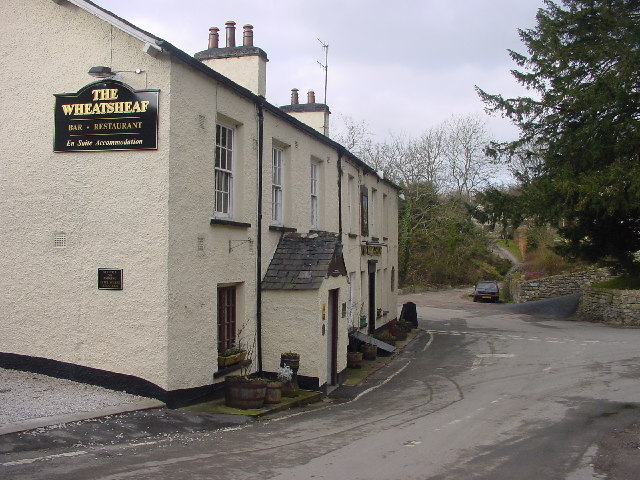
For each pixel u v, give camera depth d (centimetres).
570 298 3550
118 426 839
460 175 5288
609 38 2338
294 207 1494
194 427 902
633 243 2809
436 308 3812
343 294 1487
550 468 741
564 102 2506
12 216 1062
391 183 2664
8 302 1062
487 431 944
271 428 943
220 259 1138
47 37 1055
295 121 1454
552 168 2588
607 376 1498
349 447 822
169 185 981
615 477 709
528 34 2681
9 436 742
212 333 1105
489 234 5731
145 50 972
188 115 1034
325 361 1334
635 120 2314
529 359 1817
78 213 1024
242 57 1427
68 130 1028
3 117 1073
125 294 995
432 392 1352
